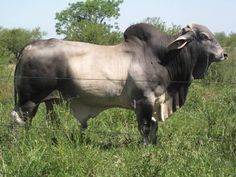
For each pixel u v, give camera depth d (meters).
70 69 6.97
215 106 9.25
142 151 6.40
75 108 7.22
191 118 8.57
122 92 7.05
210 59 7.21
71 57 7.00
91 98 7.07
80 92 7.03
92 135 7.18
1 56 21.14
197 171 5.58
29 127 6.71
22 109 7.09
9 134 6.54
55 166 5.66
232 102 9.22
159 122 8.09
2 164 5.66
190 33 7.09
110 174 5.65
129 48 7.11
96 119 7.97
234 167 5.83
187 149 6.50
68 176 5.56
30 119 7.14
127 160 6.05
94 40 24.86
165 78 7.07
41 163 5.64
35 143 6.28
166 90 7.16
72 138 6.75
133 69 6.97
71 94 7.06
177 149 6.45
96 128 7.64
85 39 25.72
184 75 7.19
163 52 7.01
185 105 9.69
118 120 8.32
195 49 7.15
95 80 6.97
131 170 5.57
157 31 7.13
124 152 6.51
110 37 23.03
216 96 10.61
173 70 7.11
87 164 5.85
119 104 7.18
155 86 7.02
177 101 7.29
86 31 25.77
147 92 6.97
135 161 5.81
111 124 8.13
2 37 39.50
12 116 7.04
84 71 6.97
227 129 6.73
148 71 6.99
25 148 6.13
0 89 10.48
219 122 7.75
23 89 7.05
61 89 7.07
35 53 6.97
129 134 7.26
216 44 7.18
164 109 7.23
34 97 7.08
